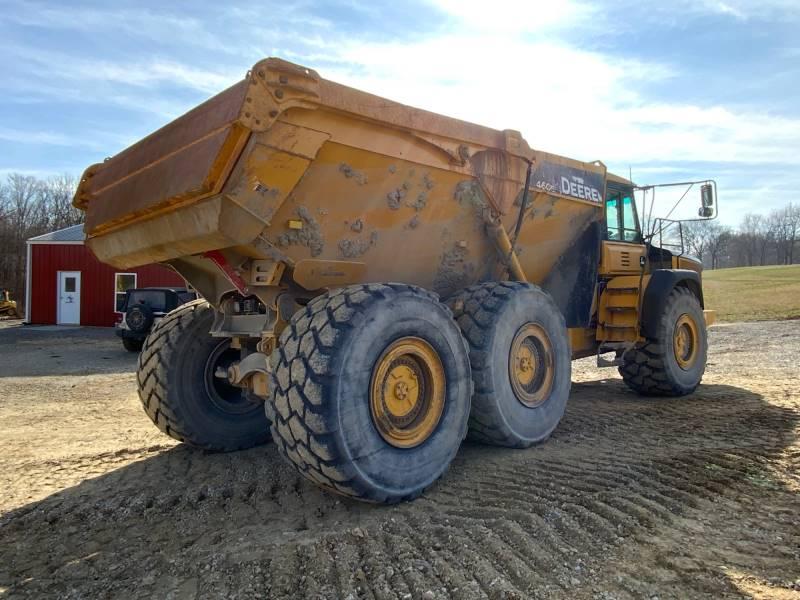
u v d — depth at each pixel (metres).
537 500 3.12
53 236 24.44
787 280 39.38
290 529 2.97
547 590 2.25
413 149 3.84
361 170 3.64
